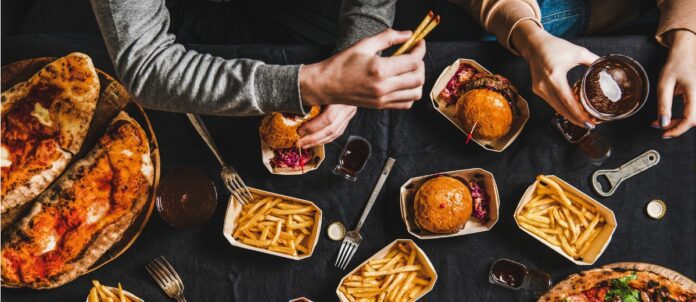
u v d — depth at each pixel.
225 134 2.03
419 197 1.92
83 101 1.91
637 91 1.76
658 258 1.99
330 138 1.90
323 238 2.03
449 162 2.02
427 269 1.97
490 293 2.01
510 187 2.02
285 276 2.03
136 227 1.96
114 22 1.49
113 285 2.02
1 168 1.90
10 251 1.91
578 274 1.97
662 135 1.94
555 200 2.00
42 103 1.91
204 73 1.53
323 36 2.44
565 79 1.74
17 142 1.92
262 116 2.01
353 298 1.98
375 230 2.03
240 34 2.47
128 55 1.52
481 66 1.94
